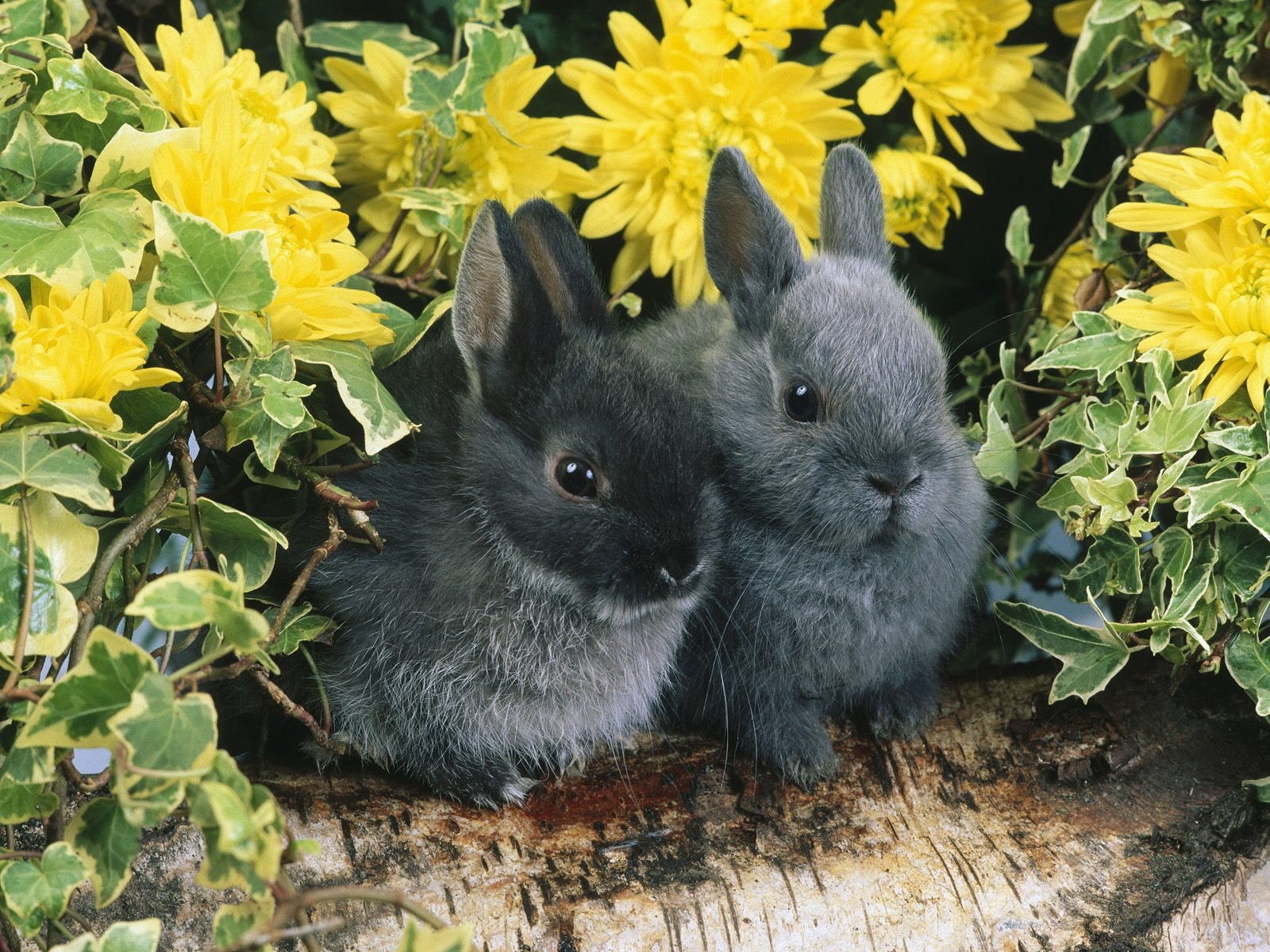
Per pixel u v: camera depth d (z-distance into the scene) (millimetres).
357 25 871
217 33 828
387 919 751
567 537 770
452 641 785
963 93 872
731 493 807
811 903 767
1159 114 915
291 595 750
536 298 783
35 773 700
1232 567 795
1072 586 815
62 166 769
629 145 854
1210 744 810
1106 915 768
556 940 753
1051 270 899
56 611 720
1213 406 784
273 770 796
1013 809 796
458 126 852
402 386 810
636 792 796
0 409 721
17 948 721
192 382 761
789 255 821
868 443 789
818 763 804
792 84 856
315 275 772
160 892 749
